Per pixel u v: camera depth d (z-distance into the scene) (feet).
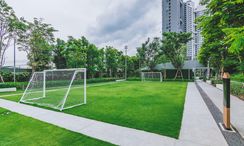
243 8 19.24
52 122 20.88
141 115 23.34
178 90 54.85
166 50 109.09
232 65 37.40
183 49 107.34
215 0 21.77
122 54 138.72
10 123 21.08
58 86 39.47
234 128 17.74
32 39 71.41
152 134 16.35
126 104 31.37
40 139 15.88
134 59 139.33
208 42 40.98
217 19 24.48
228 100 17.53
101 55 111.24
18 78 81.05
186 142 14.43
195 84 82.02
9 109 28.43
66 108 28.22
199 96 40.88
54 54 98.32
